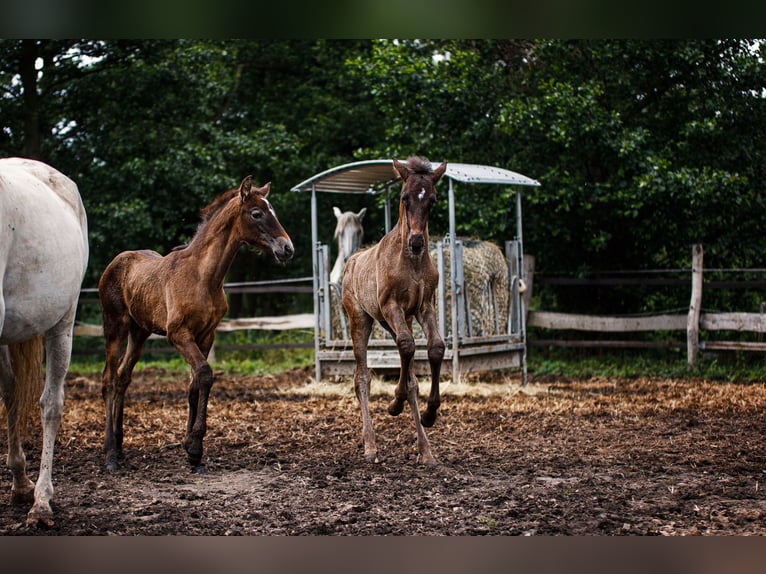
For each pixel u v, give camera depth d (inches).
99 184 677.9
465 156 595.8
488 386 452.1
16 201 180.1
